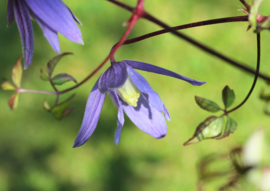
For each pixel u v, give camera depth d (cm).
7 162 103
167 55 117
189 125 107
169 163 102
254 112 106
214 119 45
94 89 45
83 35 120
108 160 104
